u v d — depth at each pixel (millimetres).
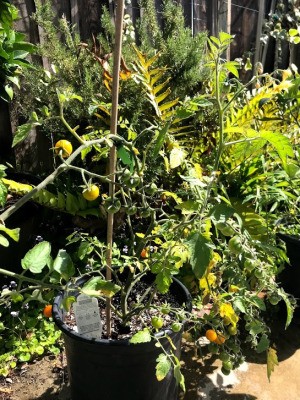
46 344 1791
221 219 1070
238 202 1984
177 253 1210
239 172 2121
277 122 2254
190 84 2379
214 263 1312
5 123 2582
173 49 2340
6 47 1807
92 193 1060
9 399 1578
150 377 1332
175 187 2213
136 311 1392
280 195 2021
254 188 2084
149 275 1655
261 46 3674
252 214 1891
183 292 1532
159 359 1104
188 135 2330
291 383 1716
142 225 2439
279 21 3379
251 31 3627
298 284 2006
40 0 2508
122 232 2432
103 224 2334
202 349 1828
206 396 1627
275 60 3607
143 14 2516
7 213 953
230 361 1409
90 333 1337
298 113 2193
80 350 1299
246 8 3514
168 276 1157
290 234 2000
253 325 1286
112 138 1159
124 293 1369
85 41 2699
